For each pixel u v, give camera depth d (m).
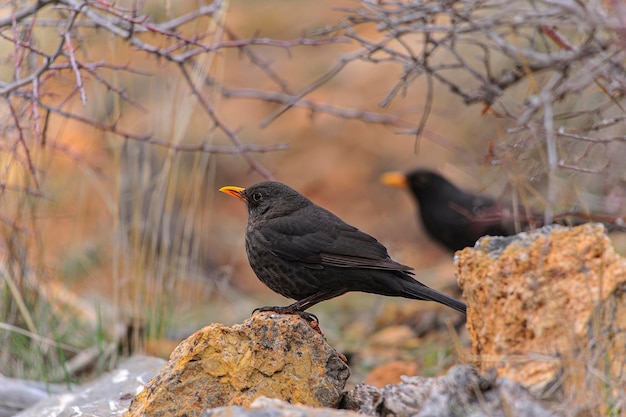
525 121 7.97
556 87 9.07
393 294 9.02
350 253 9.03
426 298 8.73
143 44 10.27
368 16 9.47
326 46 24.83
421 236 19.36
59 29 12.41
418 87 22.69
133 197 12.52
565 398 6.58
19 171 12.52
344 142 22.84
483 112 9.56
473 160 15.71
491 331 7.28
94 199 17.50
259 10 25.31
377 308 14.73
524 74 9.55
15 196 12.31
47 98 15.41
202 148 11.25
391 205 20.97
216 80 12.44
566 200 10.05
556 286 7.07
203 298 14.48
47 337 11.95
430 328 13.64
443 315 13.73
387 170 21.86
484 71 16.06
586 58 8.27
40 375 11.39
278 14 25.09
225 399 7.43
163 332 11.88
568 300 7.00
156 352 11.65
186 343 7.63
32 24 10.08
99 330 11.59
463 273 7.60
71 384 11.17
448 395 6.71
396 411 7.22
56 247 15.93
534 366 6.83
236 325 7.74
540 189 10.70
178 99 12.60
